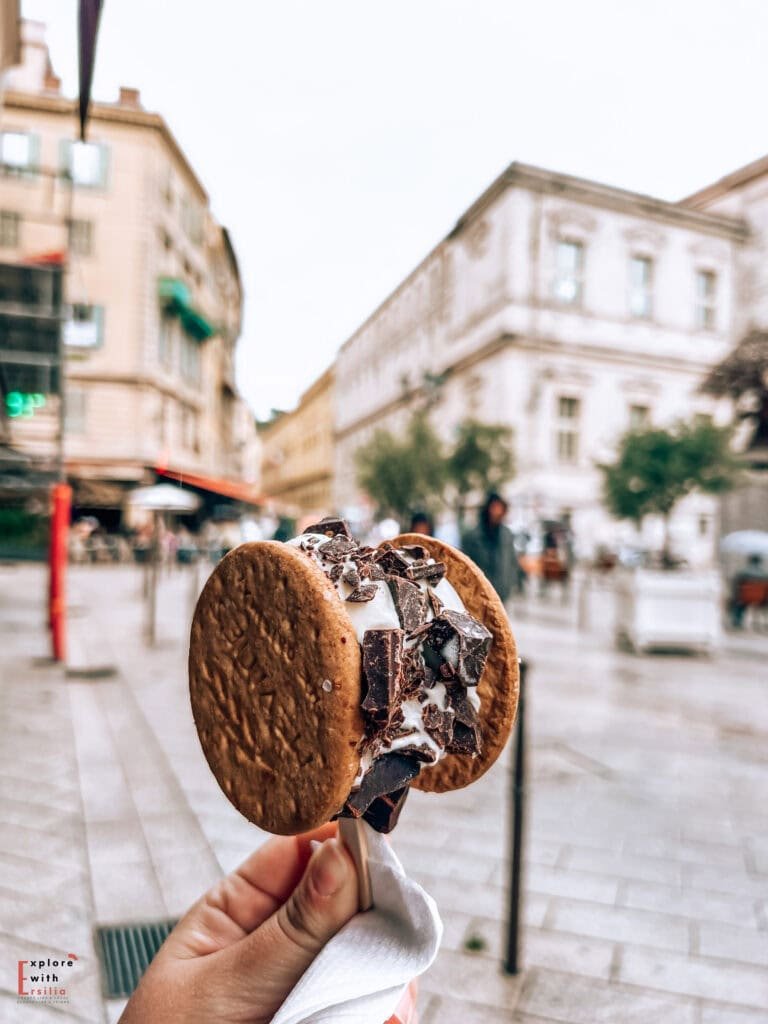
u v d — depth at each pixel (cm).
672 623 862
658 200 2781
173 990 83
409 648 71
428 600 76
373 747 69
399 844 327
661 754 468
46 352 718
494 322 2797
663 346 2831
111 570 2080
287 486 7644
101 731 473
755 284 2591
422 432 2652
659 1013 217
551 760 450
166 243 2511
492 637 83
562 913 272
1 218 2097
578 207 2748
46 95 2094
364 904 80
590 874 303
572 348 2752
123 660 730
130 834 318
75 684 607
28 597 1296
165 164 2458
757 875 306
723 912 275
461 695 75
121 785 376
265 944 81
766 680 725
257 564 73
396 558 79
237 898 95
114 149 2295
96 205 2275
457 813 364
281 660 71
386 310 4369
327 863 78
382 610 72
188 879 280
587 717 557
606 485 1872
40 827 324
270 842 98
